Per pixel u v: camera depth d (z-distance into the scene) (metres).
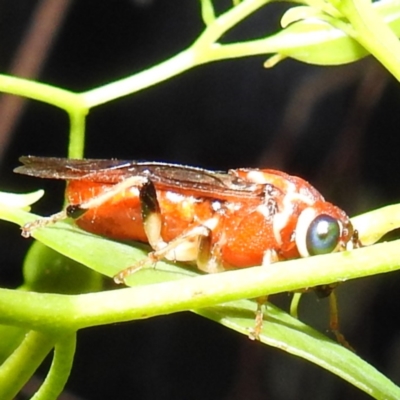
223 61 0.15
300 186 0.07
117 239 0.07
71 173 0.07
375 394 0.06
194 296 0.06
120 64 0.14
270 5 0.14
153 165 0.07
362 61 0.14
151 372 0.15
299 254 0.07
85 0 0.14
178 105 0.15
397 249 0.06
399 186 0.14
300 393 0.14
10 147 0.14
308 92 0.14
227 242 0.07
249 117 0.15
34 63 0.14
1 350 0.07
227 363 0.15
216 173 0.07
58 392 0.06
